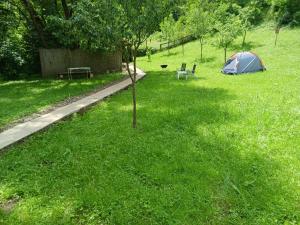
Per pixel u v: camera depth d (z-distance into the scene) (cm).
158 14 947
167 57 3859
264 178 675
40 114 1291
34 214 571
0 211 582
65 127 1091
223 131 978
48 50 2492
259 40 3444
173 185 659
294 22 3597
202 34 3183
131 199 611
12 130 1050
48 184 678
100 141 929
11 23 2194
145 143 901
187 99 1466
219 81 1972
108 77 2366
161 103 1405
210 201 598
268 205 578
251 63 2245
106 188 650
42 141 953
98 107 1388
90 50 2522
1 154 866
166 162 774
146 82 2066
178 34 4506
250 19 4134
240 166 734
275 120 1074
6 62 2469
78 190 650
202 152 821
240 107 1264
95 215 568
